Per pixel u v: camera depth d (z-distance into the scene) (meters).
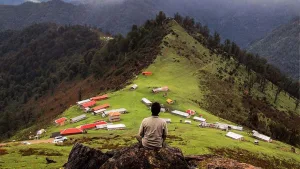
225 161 19.73
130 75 194.00
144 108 121.94
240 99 189.12
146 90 146.00
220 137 89.25
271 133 150.75
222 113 160.12
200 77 193.00
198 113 128.75
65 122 120.75
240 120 162.38
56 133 102.69
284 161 80.06
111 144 68.69
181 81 179.25
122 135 86.81
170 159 15.29
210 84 190.00
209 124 110.25
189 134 86.69
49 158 47.53
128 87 153.38
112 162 15.59
